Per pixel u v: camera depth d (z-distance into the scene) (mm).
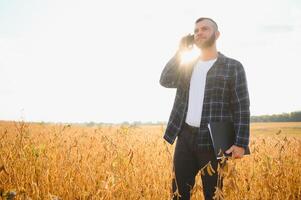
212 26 4301
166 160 6348
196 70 4391
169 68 4480
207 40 4273
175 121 4422
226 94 4246
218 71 4262
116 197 4590
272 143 8172
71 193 4664
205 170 4199
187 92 4398
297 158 6539
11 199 3289
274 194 5043
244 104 4180
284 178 5418
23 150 5402
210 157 4172
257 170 5656
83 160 5785
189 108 4344
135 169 5492
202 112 4250
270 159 5398
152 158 6621
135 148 7035
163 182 5379
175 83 4547
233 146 4066
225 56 4363
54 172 5195
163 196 4996
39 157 5344
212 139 4090
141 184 5062
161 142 8297
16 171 5047
